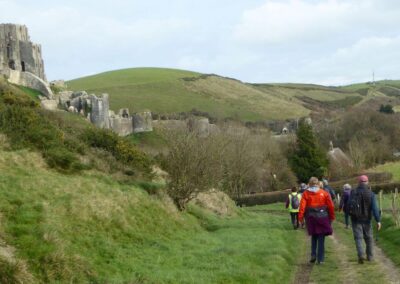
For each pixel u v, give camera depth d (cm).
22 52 8619
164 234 1698
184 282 1038
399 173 7038
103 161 2369
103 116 8262
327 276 1241
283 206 5053
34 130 2134
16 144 1953
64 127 2852
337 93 18862
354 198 1404
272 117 14275
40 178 1573
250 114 14325
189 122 7456
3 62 8069
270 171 7344
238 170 5325
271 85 19062
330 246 1811
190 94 15488
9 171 1595
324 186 2622
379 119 10250
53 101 7369
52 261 954
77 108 8144
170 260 1266
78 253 1088
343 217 3059
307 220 1420
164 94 15112
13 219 1129
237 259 1356
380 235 1944
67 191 1538
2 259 847
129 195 1850
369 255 1405
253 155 6272
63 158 2002
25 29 8844
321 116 14012
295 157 7975
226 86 16975
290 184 7456
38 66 8850
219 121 11594
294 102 16550
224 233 2062
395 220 2102
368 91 19262
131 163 2656
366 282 1144
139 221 1658
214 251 1464
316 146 7931
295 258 1548
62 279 926
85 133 2720
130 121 8775
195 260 1301
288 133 10606
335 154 8488
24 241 996
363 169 7975
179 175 2347
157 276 1050
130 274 1066
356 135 9819
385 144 9169
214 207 3005
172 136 2584
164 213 1964
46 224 1147
